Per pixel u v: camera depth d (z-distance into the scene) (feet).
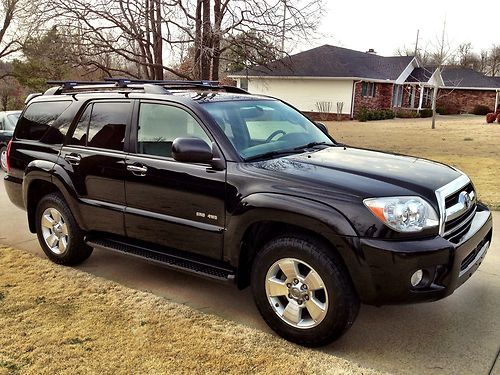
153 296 14.57
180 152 12.37
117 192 14.90
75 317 13.21
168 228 13.79
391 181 11.64
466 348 11.73
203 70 34.91
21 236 20.92
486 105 134.92
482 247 13.35
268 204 11.59
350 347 11.78
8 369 10.83
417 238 10.78
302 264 11.53
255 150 13.42
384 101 118.52
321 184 11.43
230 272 12.92
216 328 12.67
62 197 16.76
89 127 15.98
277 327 12.12
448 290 11.00
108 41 34.60
